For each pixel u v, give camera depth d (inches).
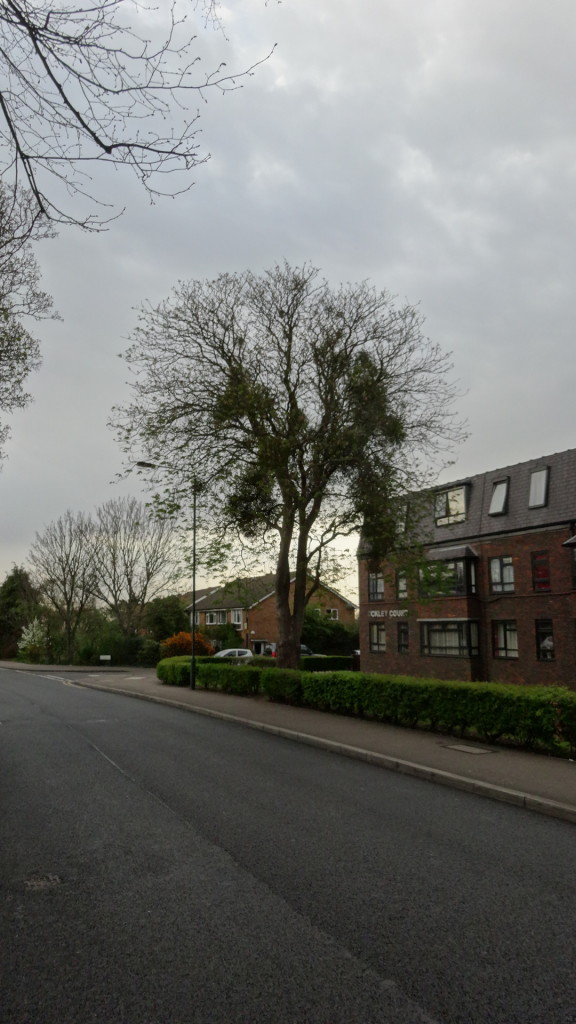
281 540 775.7
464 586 1172.5
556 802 300.5
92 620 1951.3
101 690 1035.9
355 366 729.6
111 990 139.3
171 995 137.3
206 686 962.7
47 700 836.6
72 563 1910.7
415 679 538.9
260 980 143.6
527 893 196.5
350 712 625.0
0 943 161.5
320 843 243.8
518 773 362.9
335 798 318.3
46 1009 132.3
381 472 730.2
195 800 308.0
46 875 209.2
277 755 439.2
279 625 784.9
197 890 196.2
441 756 412.5
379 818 282.4
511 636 1123.3
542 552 1079.6
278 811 290.4
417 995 138.3
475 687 466.9
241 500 738.8
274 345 756.0
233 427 732.0
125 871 212.7
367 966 150.3
